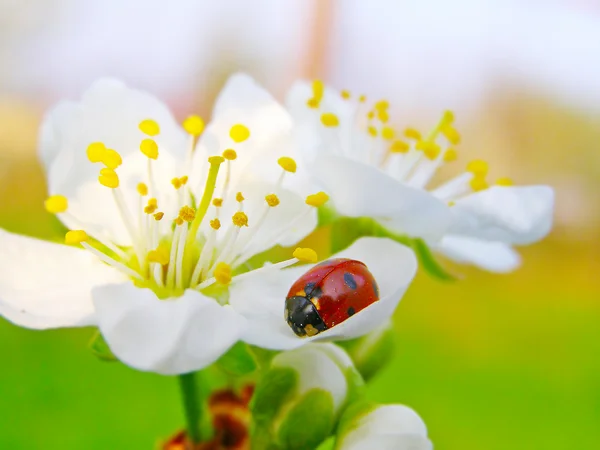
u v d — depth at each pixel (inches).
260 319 3.4
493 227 3.8
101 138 3.7
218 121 3.7
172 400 5.4
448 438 5.8
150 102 3.7
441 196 4.1
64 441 5.1
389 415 3.3
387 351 3.6
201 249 3.6
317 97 4.0
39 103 7.9
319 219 3.7
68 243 3.5
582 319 7.2
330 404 3.3
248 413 3.6
